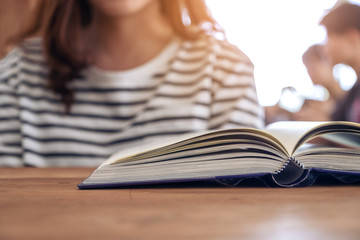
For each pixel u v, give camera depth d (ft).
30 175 2.16
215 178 1.48
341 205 1.09
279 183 1.53
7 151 4.25
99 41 4.35
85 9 4.23
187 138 1.49
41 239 0.69
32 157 4.17
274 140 1.49
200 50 4.56
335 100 8.33
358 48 8.05
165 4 4.49
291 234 0.73
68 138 4.22
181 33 4.54
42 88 4.32
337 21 8.10
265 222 0.85
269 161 1.49
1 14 9.15
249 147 1.49
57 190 1.45
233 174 1.49
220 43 4.71
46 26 4.11
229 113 4.22
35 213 0.95
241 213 0.96
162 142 1.68
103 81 4.25
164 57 4.44
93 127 4.27
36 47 4.57
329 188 1.51
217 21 4.88
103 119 4.28
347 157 1.59
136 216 0.92
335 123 1.62
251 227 0.80
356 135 1.65
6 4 9.12
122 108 4.27
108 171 1.53
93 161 4.21
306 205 1.09
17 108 4.36
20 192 1.39
